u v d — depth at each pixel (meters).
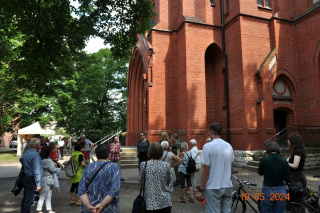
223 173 3.48
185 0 14.55
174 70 14.67
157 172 3.38
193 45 13.77
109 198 2.80
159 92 14.48
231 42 13.63
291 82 13.27
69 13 9.58
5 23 9.42
